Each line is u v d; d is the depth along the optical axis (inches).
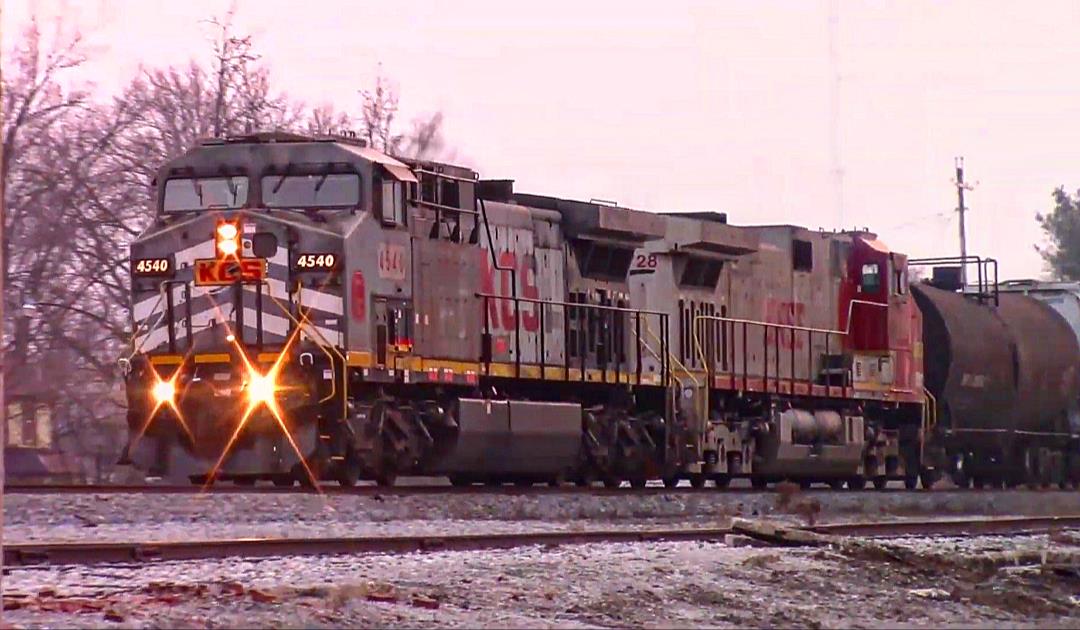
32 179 4854.8
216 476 2568.9
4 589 1370.6
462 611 1417.3
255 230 2541.8
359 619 1323.8
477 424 2768.2
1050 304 5167.3
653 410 3356.3
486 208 2935.5
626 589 1595.7
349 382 2519.7
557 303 3095.5
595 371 3176.7
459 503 2458.2
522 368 2974.9
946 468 4411.9
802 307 3887.8
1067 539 2509.8
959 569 1991.9
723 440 3489.2
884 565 1951.3
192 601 1352.1
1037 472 4808.1
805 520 2721.5
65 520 2068.2
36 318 4763.8
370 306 2561.5
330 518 2244.1
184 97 5275.6
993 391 4473.4
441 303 2755.9
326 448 2513.5
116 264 4862.2
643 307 3376.0
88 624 1216.2
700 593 1604.3
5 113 4790.8
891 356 4060.0
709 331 3496.6
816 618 1520.7
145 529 2018.9
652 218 3353.8
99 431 5285.4
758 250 3693.4
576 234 3169.3
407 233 2667.3
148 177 5078.7
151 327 2583.7
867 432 3996.1
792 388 3757.4
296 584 1473.9
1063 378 4817.9
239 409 2509.8
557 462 2989.7
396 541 1882.4
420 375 2677.2
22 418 5403.5
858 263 4052.7
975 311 4520.2
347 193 2583.7
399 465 2662.4
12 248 4751.5
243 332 2532.0
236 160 2613.2
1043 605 1721.2
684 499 2913.4
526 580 1608.0
